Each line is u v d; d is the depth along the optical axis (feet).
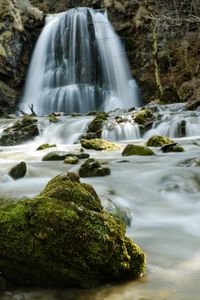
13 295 8.27
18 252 8.73
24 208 9.43
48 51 99.25
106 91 96.78
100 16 103.24
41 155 33.17
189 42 80.84
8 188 17.38
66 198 10.13
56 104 93.04
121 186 18.74
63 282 8.70
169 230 13.12
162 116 54.24
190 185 19.22
